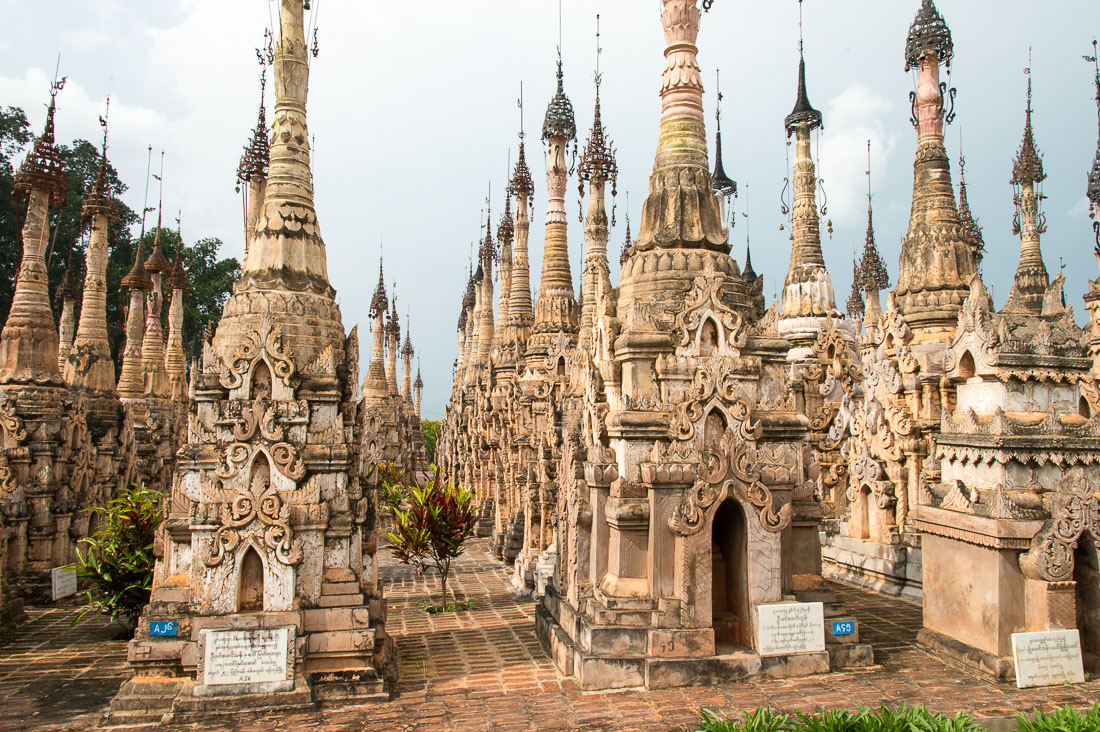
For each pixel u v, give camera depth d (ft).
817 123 91.81
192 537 40.57
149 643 39.86
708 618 41.63
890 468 66.64
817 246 89.10
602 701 38.83
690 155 51.57
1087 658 41.47
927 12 77.05
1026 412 43.88
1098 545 41.09
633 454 45.06
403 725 36.37
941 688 39.78
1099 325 72.43
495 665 46.65
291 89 47.98
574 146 97.50
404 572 89.30
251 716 37.76
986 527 41.75
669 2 52.54
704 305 46.14
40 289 76.23
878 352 71.46
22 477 72.18
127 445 91.81
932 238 74.90
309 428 42.63
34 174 75.25
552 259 95.91
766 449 46.24
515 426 95.09
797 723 31.30
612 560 45.52
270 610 39.70
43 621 62.69
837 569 72.38
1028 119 93.81
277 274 45.39
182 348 122.72
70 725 37.60
